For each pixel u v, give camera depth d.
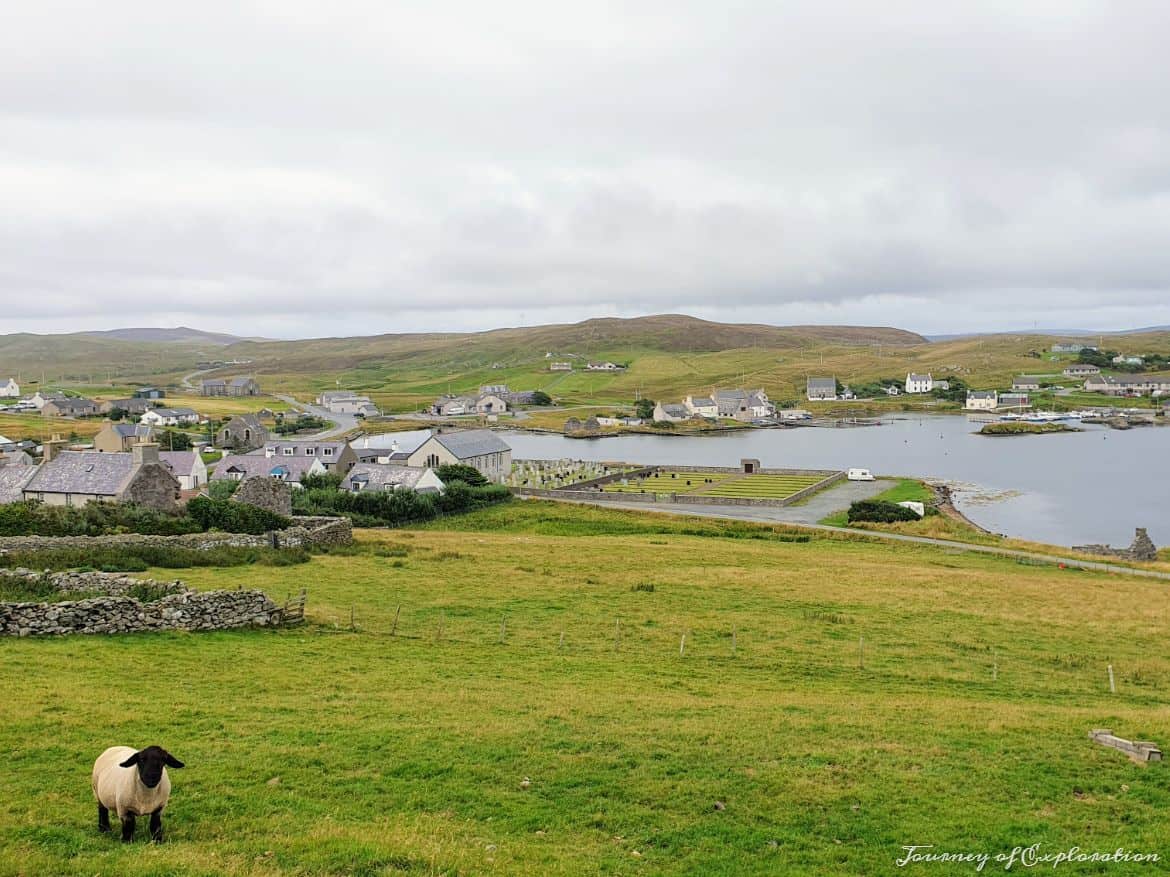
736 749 25.23
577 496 134.88
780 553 77.88
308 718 26.52
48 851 16.34
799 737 26.77
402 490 106.56
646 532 99.50
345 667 33.66
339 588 49.78
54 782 20.11
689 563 68.12
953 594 57.75
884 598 55.44
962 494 148.00
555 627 44.25
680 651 40.72
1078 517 126.69
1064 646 45.12
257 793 20.41
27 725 23.75
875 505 114.75
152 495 73.44
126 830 17.31
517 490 137.88
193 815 18.94
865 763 24.45
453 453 136.38
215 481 110.12
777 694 33.62
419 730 25.67
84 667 30.39
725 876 17.72
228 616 38.56
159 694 28.00
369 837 17.80
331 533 66.06
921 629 47.62
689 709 29.92
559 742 25.23
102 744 22.80
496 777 22.45
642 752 24.67
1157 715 30.80
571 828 19.73
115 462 84.12
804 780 22.95
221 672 31.41
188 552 54.34
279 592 47.47
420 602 47.62
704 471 173.38
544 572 59.62
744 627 46.25
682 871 17.86
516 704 29.45
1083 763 24.84
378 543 69.06
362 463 128.38
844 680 37.16
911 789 22.62
